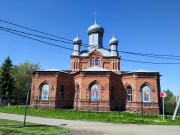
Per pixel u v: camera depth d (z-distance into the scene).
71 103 38.00
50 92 36.25
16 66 67.44
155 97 35.84
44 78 36.94
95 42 48.28
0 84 55.44
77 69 45.28
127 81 38.38
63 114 25.86
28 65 67.88
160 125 19.47
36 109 31.97
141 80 36.75
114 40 47.22
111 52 46.59
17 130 13.12
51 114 25.36
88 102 35.12
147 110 35.44
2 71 56.44
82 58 45.81
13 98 55.19
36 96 36.16
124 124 19.17
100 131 14.35
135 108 35.97
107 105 34.66
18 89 63.78
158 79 37.59
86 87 35.72
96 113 29.09
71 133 13.12
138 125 18.78
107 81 35.66
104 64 45.38
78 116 24.09
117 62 45.09
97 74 35.97
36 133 12.58
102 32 49.22
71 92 38.56
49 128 14.55
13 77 61.69
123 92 38.47
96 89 35.59
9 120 17.97
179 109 42.25
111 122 20.19
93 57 45.62
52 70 37.19
